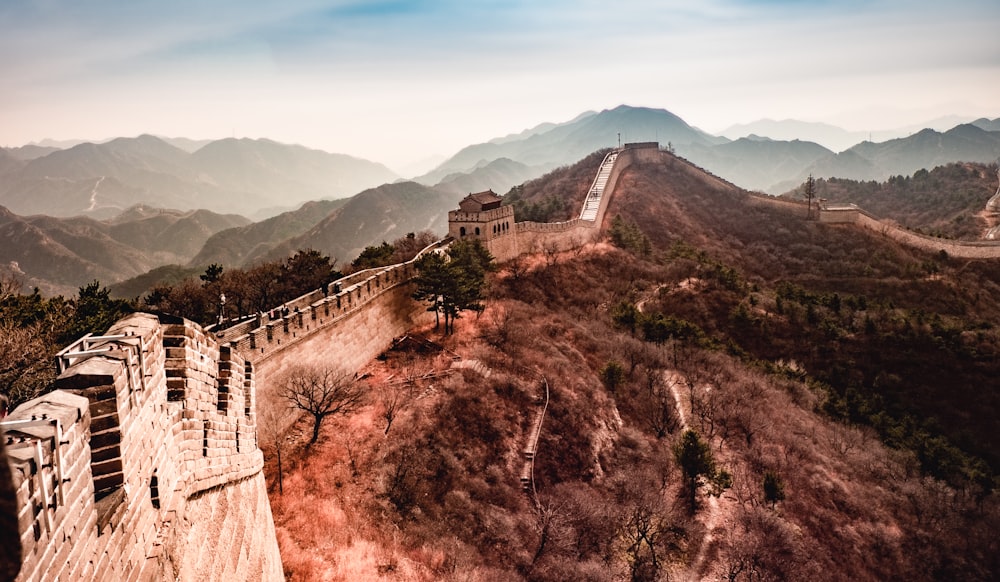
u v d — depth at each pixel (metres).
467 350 54.69
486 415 45.84
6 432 5.83
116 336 8.85
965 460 65.81
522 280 80.00
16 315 37.09
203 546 11.47
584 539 38.16
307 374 38.94
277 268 66.81
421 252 67.50
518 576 32.25
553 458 45.38
